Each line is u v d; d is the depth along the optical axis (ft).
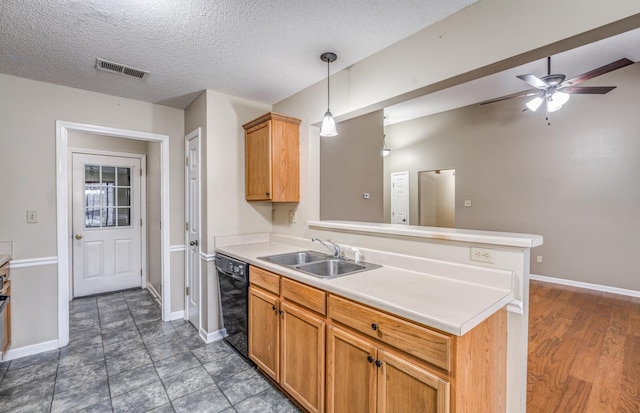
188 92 9.42
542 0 4.50
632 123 13.09
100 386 7.01
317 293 5.56
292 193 9.12
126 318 11.01
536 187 15.72
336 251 7.55
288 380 6.33
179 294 11.10
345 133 14.02
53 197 8.74
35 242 8.51
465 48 5.36
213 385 7.05
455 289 4.99
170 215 10.87
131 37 6.29
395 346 4.28
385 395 4.41
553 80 10.48
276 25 5.89
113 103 9.65
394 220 22.43
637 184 13.10
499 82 14.08
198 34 6.20
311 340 5.72
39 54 7.00
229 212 9.66
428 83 5.92
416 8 5.37
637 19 3.86
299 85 8.86
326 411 5.43
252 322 7.50
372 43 6.53
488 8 5.07
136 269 14.39
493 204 17.21
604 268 13.91
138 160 14.32
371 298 4.57
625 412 6.07
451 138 19.04
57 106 8.77
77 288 13.05
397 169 22.22
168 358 8.26
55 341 8.76
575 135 14.52
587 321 10.46
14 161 8.23
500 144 16.93
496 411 4.69
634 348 8.57
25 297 8.37
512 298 4.83
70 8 5.28
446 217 23.16
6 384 7.07
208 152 9.22
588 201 14.26
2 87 8.07
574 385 6.95
